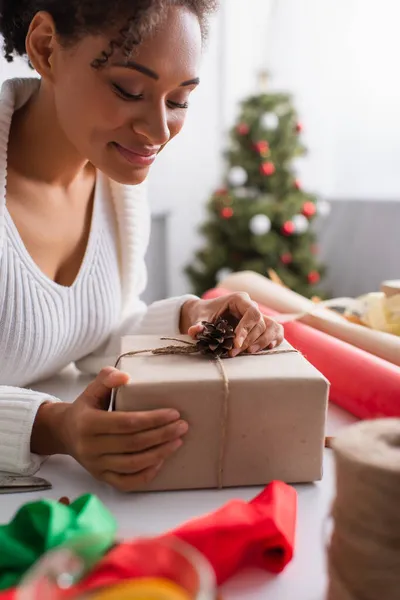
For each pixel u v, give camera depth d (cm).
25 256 95
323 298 301
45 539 56
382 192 321
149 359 80
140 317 117
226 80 353
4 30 90
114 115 79
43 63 82
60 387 105
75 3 76
